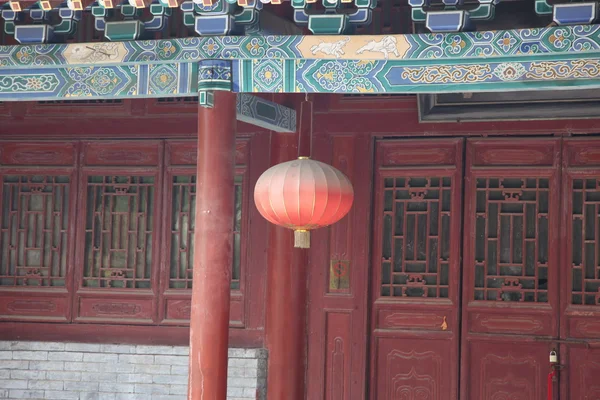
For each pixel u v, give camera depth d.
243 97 9.57
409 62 8.24
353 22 8.41
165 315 11.62
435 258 11.04
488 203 10.88
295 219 8.66
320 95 11.34
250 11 8.49
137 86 8.73
